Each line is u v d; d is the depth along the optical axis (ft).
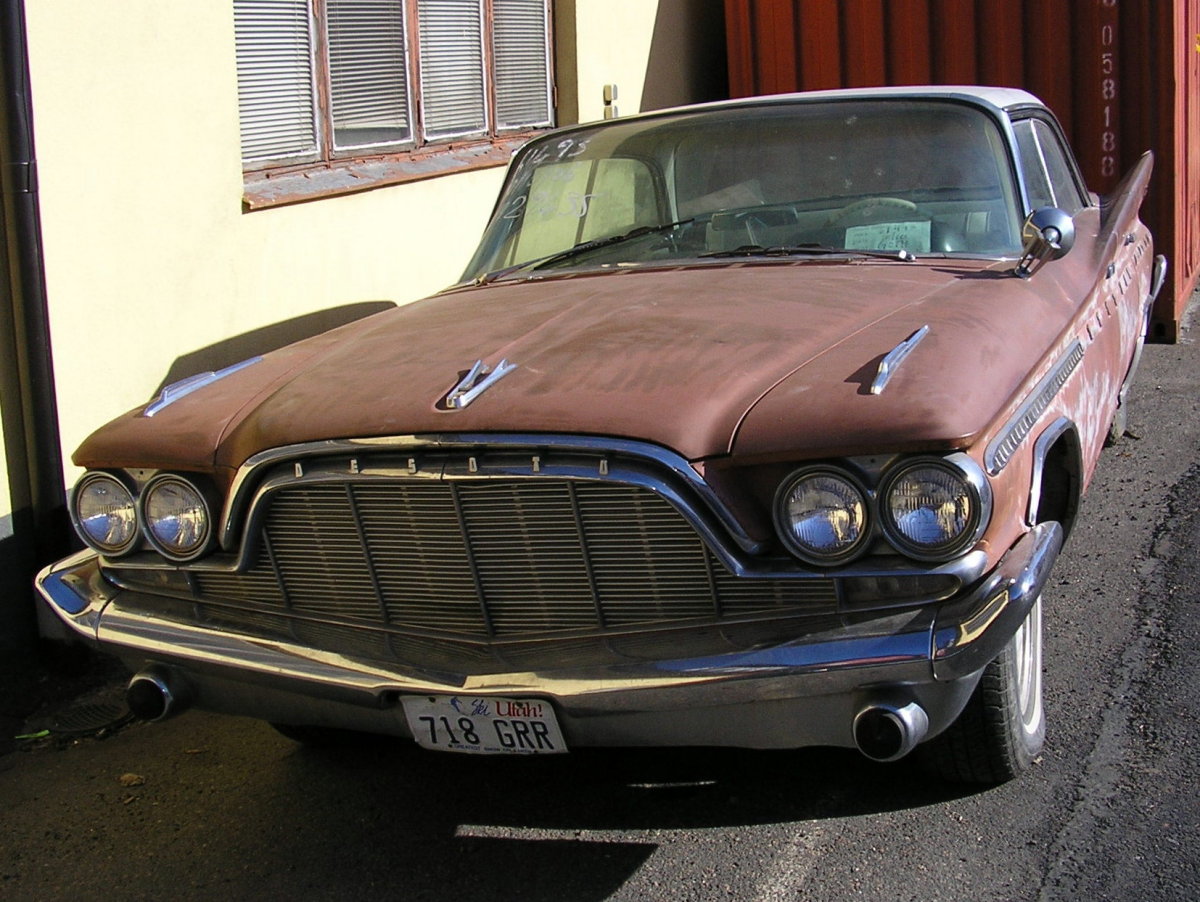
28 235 14.10
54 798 12.28
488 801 11.64
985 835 10.31
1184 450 19.72
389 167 21.13
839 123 13.79
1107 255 13.94
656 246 13.78
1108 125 25.26
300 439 9.80
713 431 9.02
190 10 16.72
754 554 8.94
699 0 30.55
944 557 8.55
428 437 9.36
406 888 10.36
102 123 15.61
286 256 18.61
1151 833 10.12
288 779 12.40
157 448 10.45
